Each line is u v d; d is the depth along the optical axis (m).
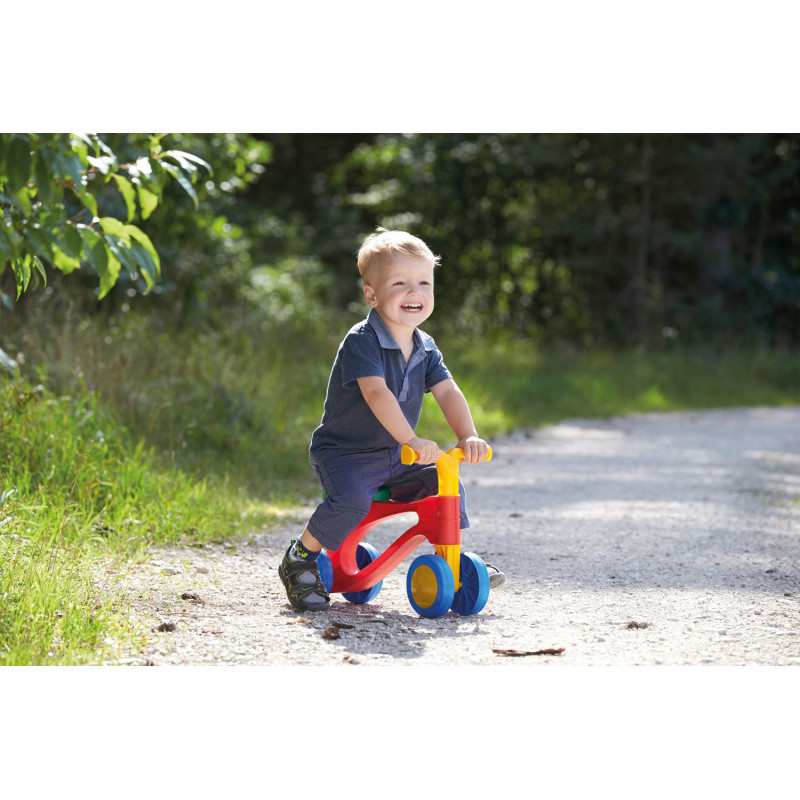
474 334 20.80
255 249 20.89
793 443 11.52
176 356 8.80
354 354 4.07
